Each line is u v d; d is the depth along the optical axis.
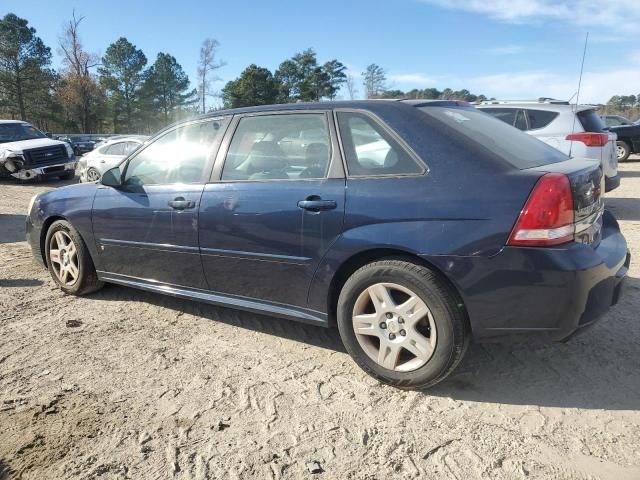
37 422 2.86
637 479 2.35
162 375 3.37
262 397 3.09
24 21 63.97
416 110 3.24
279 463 2.52
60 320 4.29
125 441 2.69
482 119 3.60
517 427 2.76
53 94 66.12
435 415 2.88
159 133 4.25
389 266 3.00
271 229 3.42
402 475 2.42
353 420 2.85
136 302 4.70
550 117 8.40
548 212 2.68
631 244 6.33
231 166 3.76
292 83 73.19
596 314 2.83
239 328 4.11
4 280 5.34
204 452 2.61
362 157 3.21
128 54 69.75
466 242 2.78
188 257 3.92
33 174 14.89
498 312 2.79
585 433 2.69
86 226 4.55
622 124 18.94
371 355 3.18
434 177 2.96
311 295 3.37
